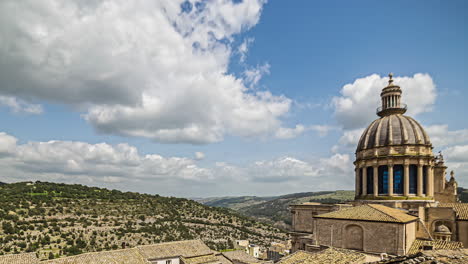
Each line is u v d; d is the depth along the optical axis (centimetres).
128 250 6081
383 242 3756
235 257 8862
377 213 4038
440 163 5791
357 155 5947
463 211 4609
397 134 5303
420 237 4203
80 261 5259
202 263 6712
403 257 1722
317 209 5688
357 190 5916
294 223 6078
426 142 5278
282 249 11644
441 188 5706
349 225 4159
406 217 4034
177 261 6706
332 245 4303
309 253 3506
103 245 10744
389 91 5941
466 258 1622
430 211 4659
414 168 5153
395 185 5181
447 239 4322
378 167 5391
